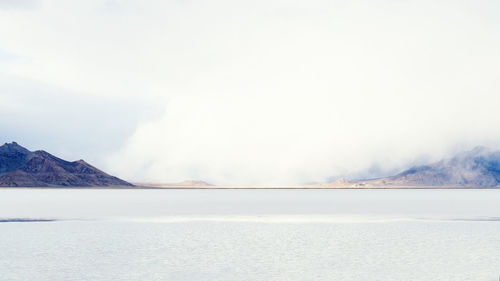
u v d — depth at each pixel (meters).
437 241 34.91
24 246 31.77
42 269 24.05
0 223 48.06
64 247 31.38
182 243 33.62
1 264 25.30
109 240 35.06
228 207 83.06
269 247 31.75
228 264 25.53
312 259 27.16
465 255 28.52
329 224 48.44
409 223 49.47
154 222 50.09
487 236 37.88
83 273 23.17
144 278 22.19
